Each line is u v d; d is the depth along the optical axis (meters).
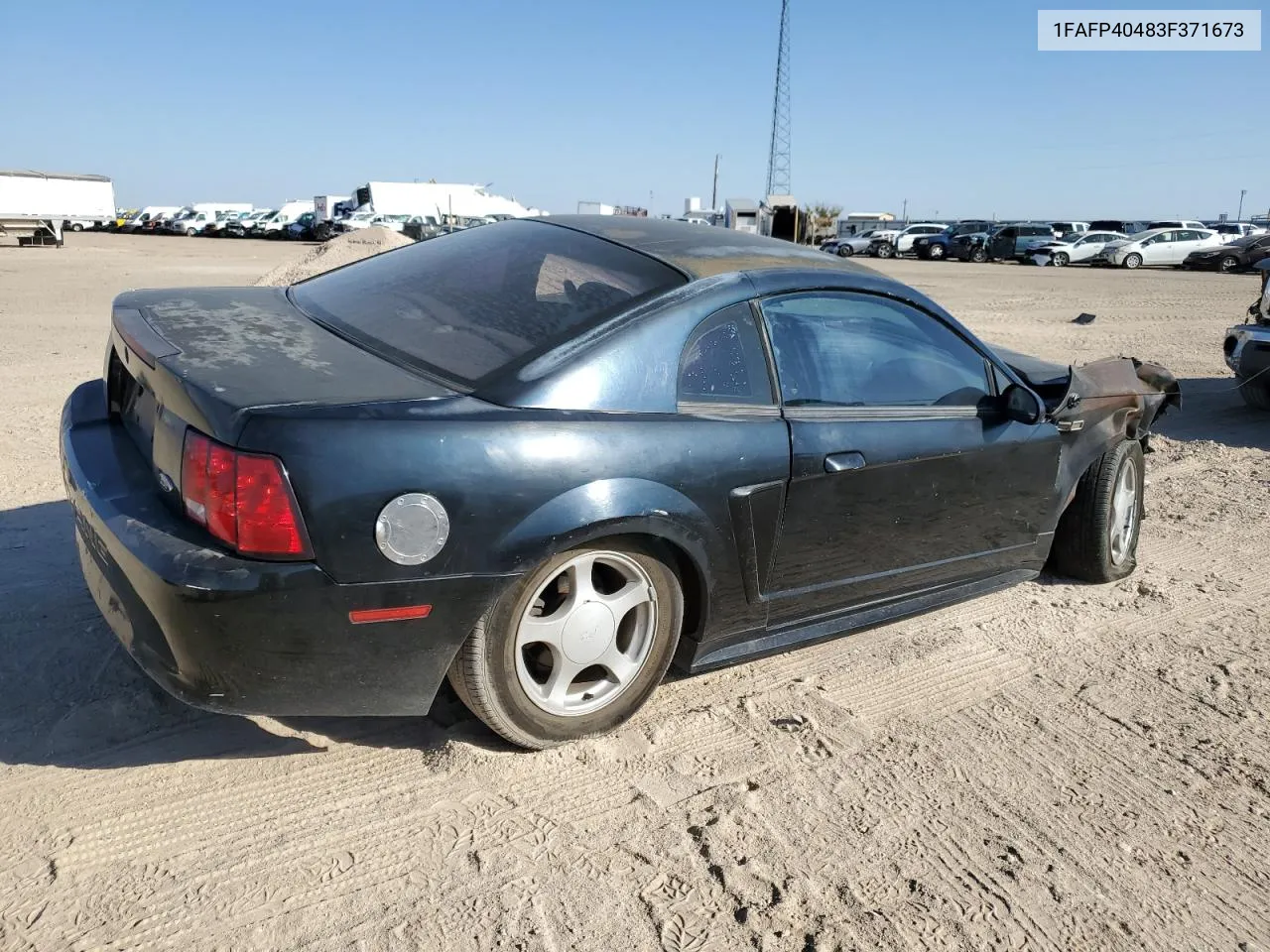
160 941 2.19
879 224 60.47
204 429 2.40
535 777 2.86
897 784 2.96
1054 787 3.00
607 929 2.32
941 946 2.34
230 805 2.66
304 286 3.72
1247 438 7.83
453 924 2.30
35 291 16.61
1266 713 3.50
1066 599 4.44
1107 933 2.42
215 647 2.36
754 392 3.09
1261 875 2.66
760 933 2.34
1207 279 29.64
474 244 3.62
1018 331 14.39
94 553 2.65
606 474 2.68
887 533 3.46
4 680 3.16
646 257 3.20
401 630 2.51
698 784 2.89
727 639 3.23
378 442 2.41
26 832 2.50
